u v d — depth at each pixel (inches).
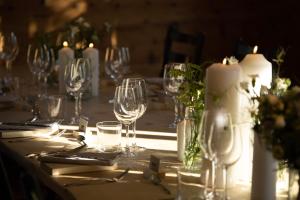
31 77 128.6
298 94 46.1
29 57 110.6
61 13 182.1
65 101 101.7
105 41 188.1
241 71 56.0
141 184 57.4
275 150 45.4
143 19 195.5
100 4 187.9
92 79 108.4
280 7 213.6
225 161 51.2
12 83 114.7
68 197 54.9
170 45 146.7
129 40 194.1
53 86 119.1
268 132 46.5
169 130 81.7
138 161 65.9
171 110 96.7
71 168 60.4
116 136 70.6
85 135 75.7
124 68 115.3
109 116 91.0
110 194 54.1
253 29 211.8
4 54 121.0
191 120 61.0
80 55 113.2
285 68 211.6
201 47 137.9
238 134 52.0
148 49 197.5
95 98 107.7
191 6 202.4
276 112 46.1
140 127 83.7
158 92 104.0
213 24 206.7
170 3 198.7
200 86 60.8
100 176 59.9
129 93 70.1
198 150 60.4
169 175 59.7
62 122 86.4
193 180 58.2
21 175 56.9
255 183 52.2
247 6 210.2
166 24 199.0
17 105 97.5
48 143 73.7
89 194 54.0
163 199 52.8
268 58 101.4
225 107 55.0
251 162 58.4
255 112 52.6
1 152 81.0
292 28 214.4
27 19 177.6
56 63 119.7
